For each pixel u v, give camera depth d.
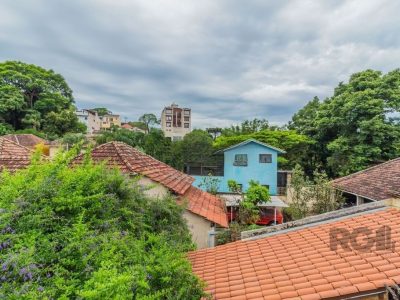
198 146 32.53
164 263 4.85
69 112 57.41
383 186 13.73
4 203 4.97
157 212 8.38
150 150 31.45
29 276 3.70
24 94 57.72
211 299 5.36
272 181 30.36
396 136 24.95
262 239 9.18
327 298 4.96
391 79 26.33
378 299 4.89
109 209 6.35
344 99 28.50
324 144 33.88
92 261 4.41
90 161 7.52
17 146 16.05
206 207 15.23
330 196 16.50
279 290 5.64
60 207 5.34
